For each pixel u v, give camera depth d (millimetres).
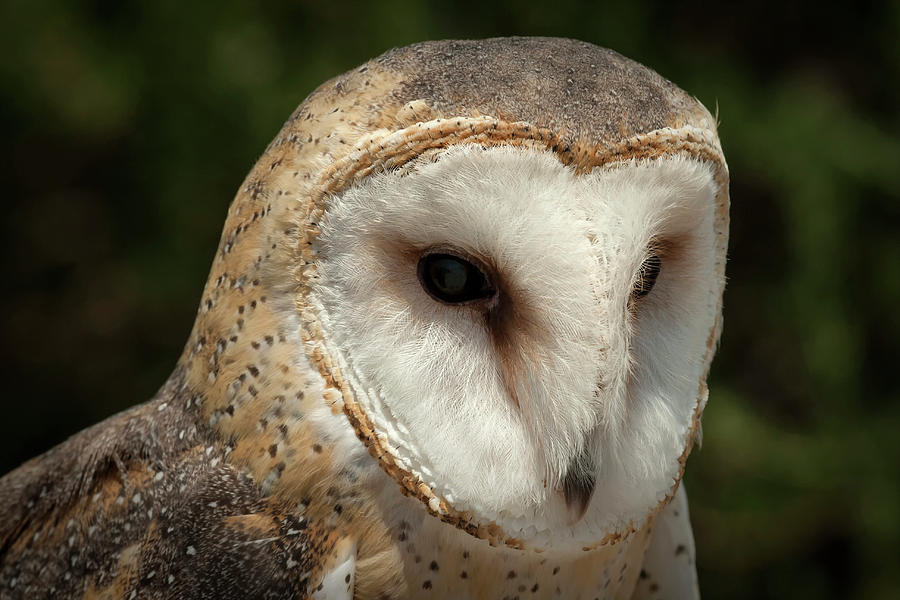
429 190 1486
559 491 1501
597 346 1487
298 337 1500
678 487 1552
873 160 2338
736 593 2355
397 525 1503
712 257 1514
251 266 1505
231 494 1508
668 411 1511
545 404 1494
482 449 1495
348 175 1491
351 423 1498
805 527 2297
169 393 1534
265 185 1506
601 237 1485
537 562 1510
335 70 2283
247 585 1504
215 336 1512
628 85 1497
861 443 2301
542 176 1484
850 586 2336
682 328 1515
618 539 1513
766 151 2332
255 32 2320
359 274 1492
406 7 2350
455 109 1486
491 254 1489
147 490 1521
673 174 1494
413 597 1507
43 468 1554
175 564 1511
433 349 1493
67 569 1528
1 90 2355
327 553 1503
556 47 1504
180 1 2346
